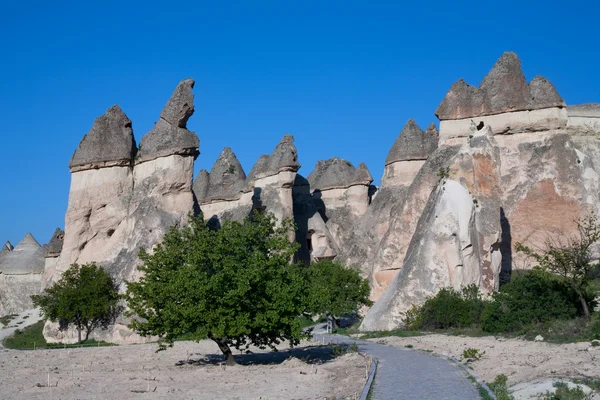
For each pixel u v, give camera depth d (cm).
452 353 1975
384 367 1719
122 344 3369
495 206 3272
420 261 3069
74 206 4022
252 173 5544
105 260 3822
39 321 4231
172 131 3941
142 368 2134
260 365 2061
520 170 3869
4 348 3441
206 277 1950
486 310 2525
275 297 1964
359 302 3631
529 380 1348
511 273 3584
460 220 3080
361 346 2397
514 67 4034
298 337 1992
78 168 4053
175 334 1988
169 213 3831
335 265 3669
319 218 5347
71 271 3681
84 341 3503
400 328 2956
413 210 4081
